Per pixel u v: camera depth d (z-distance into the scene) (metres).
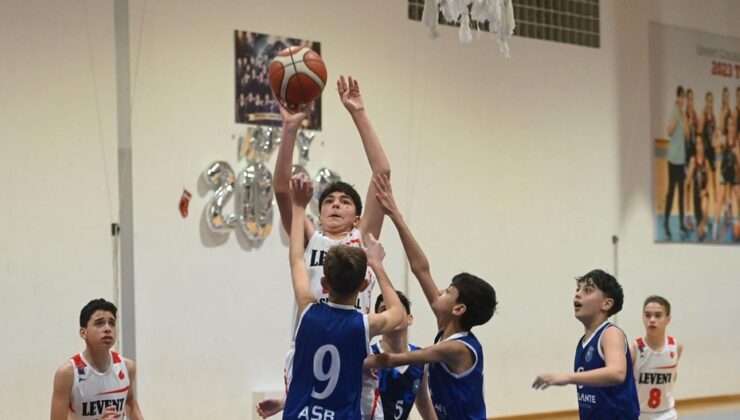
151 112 7.92
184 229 8.02
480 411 4.23
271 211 8.45
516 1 10.09
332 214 4.24
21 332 7.25
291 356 4.06
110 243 7.66
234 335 8.21
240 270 8.29
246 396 8.23
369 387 4.12
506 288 9.84
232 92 8.32
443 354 4.10
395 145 9.20
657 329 6.81
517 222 9.97
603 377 4.42
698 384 11.34
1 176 7.26
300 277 3.84
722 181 11.68
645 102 11.00
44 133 7.44
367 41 9.09
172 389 7.86
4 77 7.30
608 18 10.77
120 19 7.80
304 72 4.12
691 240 11.36
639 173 10.92
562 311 10.23
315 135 8.70
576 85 10.48
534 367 9.98
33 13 7.45
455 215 9.55
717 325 11.55
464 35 5.35
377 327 3.77
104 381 5.21
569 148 10.40
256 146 8.36
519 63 10.08
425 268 4.43
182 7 8.11
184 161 8.05
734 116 11.83
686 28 11.40
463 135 9.66
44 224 7.39
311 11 8.77
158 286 7.86
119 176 7.73
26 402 7.23
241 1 8.40
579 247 10.41
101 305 5.20
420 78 9.41
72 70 7.59
